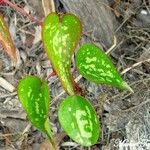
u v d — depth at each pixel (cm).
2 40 25
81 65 25
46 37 22
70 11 33
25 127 31
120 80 24
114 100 32
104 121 31
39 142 31
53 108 32
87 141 22
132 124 30
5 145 31
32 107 23
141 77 33
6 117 32
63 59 22
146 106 31
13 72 33
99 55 25
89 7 33
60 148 31
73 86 24
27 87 24
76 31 23
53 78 32
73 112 23
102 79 24
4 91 32
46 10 33
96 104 32
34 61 33
